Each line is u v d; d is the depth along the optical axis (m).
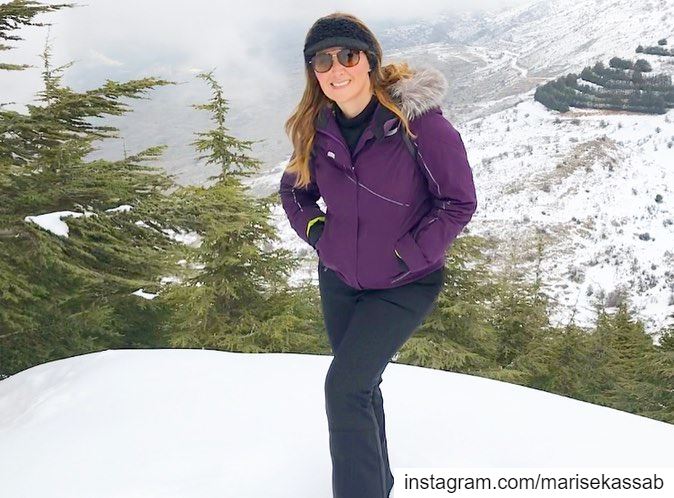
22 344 8.84
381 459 1.75
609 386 16.19
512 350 14.76
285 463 2.30
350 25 1.66
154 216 8.65
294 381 3.20
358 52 1.65
